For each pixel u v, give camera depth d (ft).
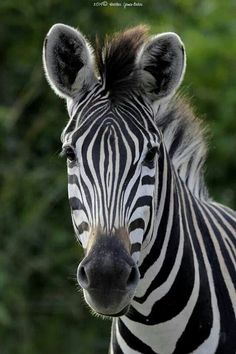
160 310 30.25
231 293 31.04
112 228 27.53
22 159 67.67
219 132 65.36
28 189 66.74
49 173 66.74
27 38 71.51
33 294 68.18
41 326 67.97
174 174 31.19
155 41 29.17
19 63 72.43
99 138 28.14
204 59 65.41
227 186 68.49
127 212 27.78
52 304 67.56
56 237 66.28
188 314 30.25
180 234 30.55
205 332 30.32
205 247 31.27
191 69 65.10
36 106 71.15
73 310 66.74
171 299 30.19
